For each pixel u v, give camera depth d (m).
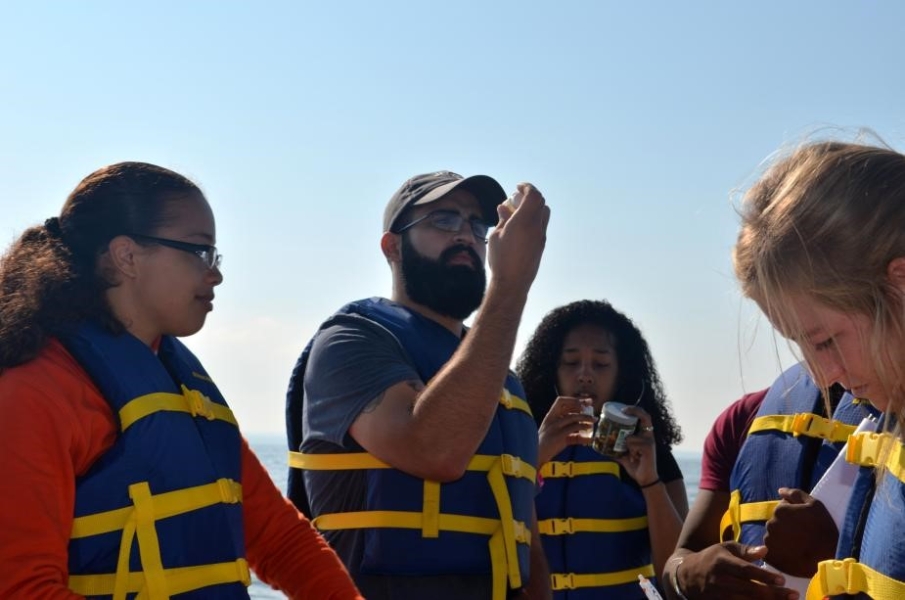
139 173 2.93
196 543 2.72
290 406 3.77
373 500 3.40
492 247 3.30
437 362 3.66
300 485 3.71
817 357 1.87
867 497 2.00
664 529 4.81
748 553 2.83
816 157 1.91
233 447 3.02
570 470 5.06
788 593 2.65
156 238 2.87
